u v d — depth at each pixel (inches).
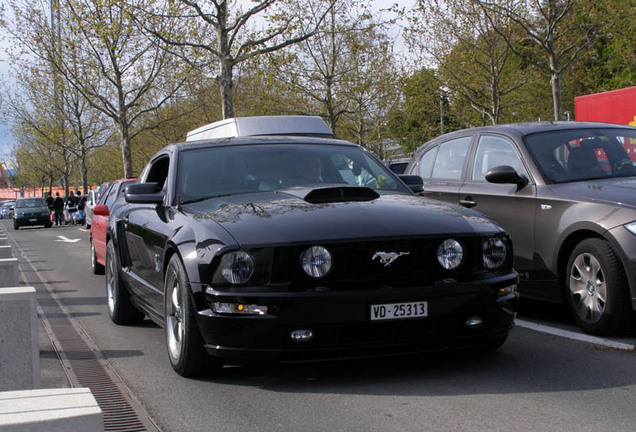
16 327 155.9
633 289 214.2
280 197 202.2
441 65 1079.6
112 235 287.4
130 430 151.9
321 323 166.1
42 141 2196.1
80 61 1418.6
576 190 243.6
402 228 174.9
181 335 187.5
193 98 1515.7
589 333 231.0
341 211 183.5
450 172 313.9
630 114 536.4
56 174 3065.9
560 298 245.1
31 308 157.2
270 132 545.6
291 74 1155.3
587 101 579.2
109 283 299.7
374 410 157.6
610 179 252.1
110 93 1547.7
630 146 275.3
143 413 163.5
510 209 264.8
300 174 227.5
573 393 165.6
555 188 251.1
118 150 2438.5
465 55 1035.3
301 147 243.0
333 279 168.9
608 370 185.3
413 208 190.1
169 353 199.2
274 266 167.8
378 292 167.0
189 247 182.7
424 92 1216.8
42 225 1825.8
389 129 1358.3
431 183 319.9
